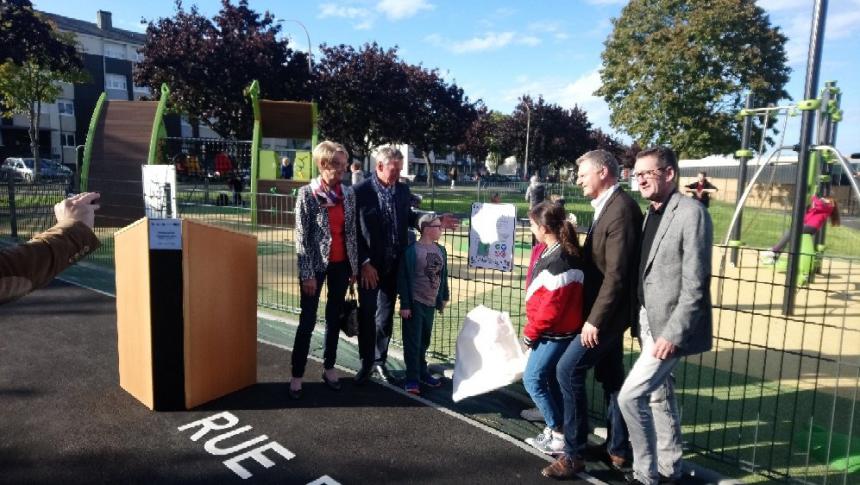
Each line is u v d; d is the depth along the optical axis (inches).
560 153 2094.0
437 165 2908.5
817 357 125.6
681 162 1007.6
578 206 643.5
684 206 106.2
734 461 128.0
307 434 138.7
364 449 132.3
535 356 128.2
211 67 946.1
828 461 124.1
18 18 860.0
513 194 956.6
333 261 158.1
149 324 143.7
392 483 119.0
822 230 364.8
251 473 121.3
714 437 140.5
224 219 341.7
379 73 1161.4
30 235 400.2
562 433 130.2
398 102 1186.6
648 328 113.6
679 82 1083.3
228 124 1001.5
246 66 955.3
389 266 167.0
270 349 199.8
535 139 2063.2
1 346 195.2
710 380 177.5
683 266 104.2
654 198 110.9
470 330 152.7
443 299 169.9
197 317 147.7
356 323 163.2
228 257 154.6
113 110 483.8
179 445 131.7
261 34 1010.7
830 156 334.6
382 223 163.5
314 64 1119.0
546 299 121.6
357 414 150.3
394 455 130.0
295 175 597.9
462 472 123.7
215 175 608.4
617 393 127.3
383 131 1216.8
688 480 124.0
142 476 119.0
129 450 129.0
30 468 120.6
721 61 1060.5
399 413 151.4
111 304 249.6
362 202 160.1
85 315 232.7
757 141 1073.5
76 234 63.2
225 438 135.6
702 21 1043.3
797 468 126.2
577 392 122.0
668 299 106.9
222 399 156.9
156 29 981.8
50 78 1200.8
